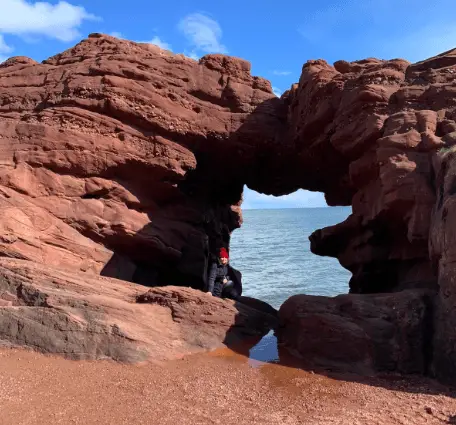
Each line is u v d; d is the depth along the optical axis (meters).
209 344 8.59
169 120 14.19
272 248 63.59
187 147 14.95
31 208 11.29
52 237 11.34
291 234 96.06
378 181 11.18
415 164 9.87
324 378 7.21
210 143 15.36
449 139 9.80
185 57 15.95
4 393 5.98
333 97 13.20
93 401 5.93
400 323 8.08
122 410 5.66
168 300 9.19
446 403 6.03
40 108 13.63
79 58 14.56
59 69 14.35
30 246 10.73
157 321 8.65
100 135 13.12
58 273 9.44
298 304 9.08
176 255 14.72
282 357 8.28
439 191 8.77
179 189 15.30
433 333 7.83
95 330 7.82
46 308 8.01
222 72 15.80
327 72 14.02
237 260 47.88
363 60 14.55
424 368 7.66
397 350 7.80
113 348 7.69
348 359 7.79
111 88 13.46
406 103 11.22
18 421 5.19
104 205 13.03
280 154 16.00
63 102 13.45
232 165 16.84
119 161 13.20
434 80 11.49
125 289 9.88
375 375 7.43
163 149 13.91
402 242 11.33
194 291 9.54
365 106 11.76
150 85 14.12
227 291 11.92
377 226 11.59
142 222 13.64
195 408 5.80
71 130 12.73
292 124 15.34
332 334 8.06
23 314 7.93
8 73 14.48
